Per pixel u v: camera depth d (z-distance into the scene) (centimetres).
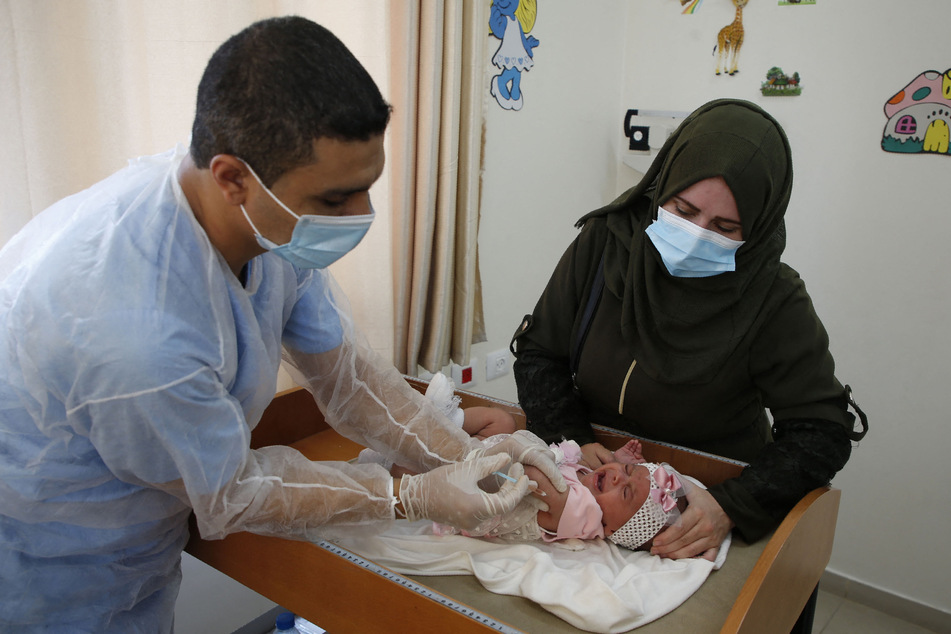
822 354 117
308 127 67
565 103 248
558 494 113
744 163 109
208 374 79
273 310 96
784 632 97
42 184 125
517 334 148
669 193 115
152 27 133
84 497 84
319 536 97
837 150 217
